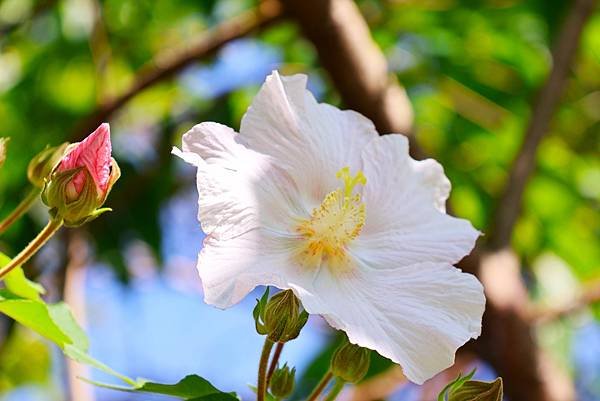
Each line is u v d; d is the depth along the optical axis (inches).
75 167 39.1
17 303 39.4
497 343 51.4
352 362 39.6
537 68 63.6
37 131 64.4
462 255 40.3
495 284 51.6
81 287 59.6
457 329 38.9
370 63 51.7
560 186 65.5
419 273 39.5
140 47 68.3
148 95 67.1
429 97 65.7
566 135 70.1
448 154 65.1
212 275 38.3
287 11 51.8
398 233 40.4
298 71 65.5
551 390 51.4
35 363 78.7
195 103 67.1
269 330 38.2
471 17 63.1
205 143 39.1
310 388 56.5
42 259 58.6
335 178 40.3
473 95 65.1
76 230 59.2
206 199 38.6
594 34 64.7
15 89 65.3
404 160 40.9
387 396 62.7
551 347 66.9
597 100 69.9
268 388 40.2
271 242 39.2
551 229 65.5
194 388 38.9
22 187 60.1
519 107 64.6
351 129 40.8
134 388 38.7
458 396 38.9
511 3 62.4
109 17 67.0
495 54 64.1
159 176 64.9
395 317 39.0
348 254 39.9
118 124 65.4
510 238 53.2
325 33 51.3
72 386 51.6
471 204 64.3
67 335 39.9
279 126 40.0
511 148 64.5
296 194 39.9
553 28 61.7
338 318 38.3
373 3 64.0
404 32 64.3
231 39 56.3
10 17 65.2
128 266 65.3
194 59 56.7
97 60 60.7
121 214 63.7
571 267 65.4
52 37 65.9
